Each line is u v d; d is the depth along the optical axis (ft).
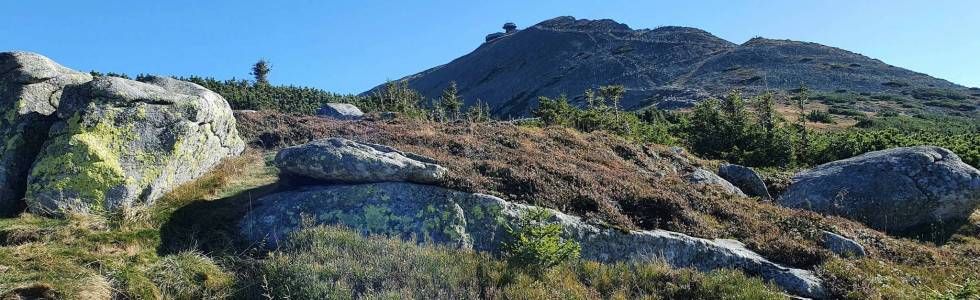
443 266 35.32
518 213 43.96
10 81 46.32
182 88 51.93
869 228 54.70
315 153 46.14
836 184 62.08
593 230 43.45
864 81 350.23
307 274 31.94
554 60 563.89
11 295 27.02
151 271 31.86
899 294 38.50
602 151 74.79
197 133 48.75
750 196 66.95
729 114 117.91
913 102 277.44
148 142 43.37
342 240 37.45
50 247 32.63
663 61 491.72
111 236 35.12
